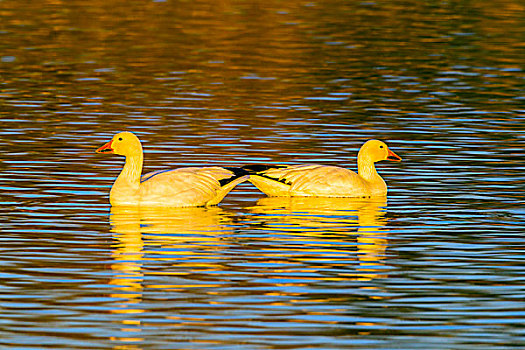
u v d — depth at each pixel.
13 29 41.69
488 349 11.61
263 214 17.66
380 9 49.69
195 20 45.41
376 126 25.23
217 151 22.12
